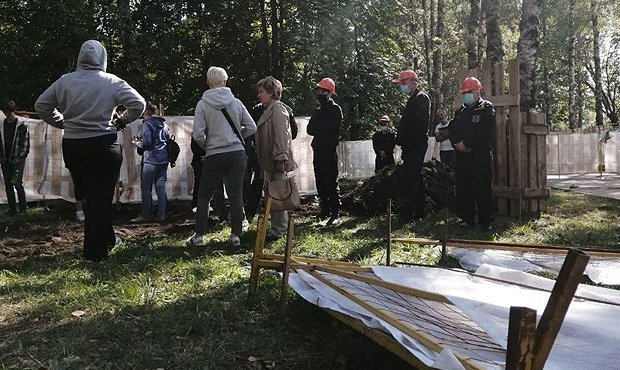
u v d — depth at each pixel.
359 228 8.05
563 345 2.67
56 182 10.62
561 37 36.47
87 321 3.95
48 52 18.70
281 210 6.67
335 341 3.71
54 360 3.27
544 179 9.26
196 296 4.55
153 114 8.96
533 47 12.71
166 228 8.20
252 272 4.38
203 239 6.76
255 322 3.99
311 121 8.41
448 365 2.40
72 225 8.43
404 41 24.66
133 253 6.07
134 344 3.58
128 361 3.32
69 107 5.35
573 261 1.85
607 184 16.73
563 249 4.48
